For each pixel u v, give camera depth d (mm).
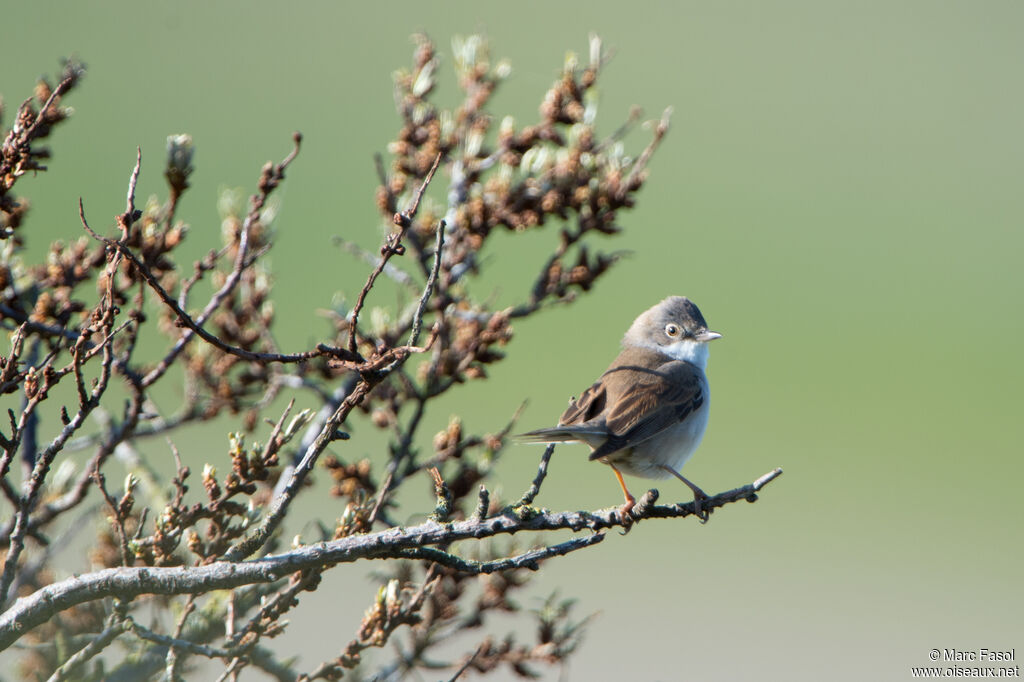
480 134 12180
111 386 20125
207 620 9352
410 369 12234
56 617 9328
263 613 7922
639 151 28938
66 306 9375
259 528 7434
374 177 36500
